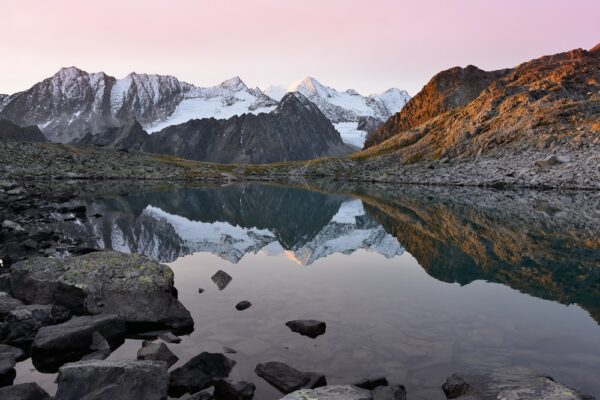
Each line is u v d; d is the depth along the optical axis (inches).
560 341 514.9
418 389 408.8
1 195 2209.6
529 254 1071.6
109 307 587.5
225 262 993.5
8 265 854.5
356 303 665.6
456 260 1006.4
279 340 519.5
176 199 2952.8
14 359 458.0
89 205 2266.2
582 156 4074.8
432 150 6638.8
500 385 383.9
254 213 2343.8
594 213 1967.3
